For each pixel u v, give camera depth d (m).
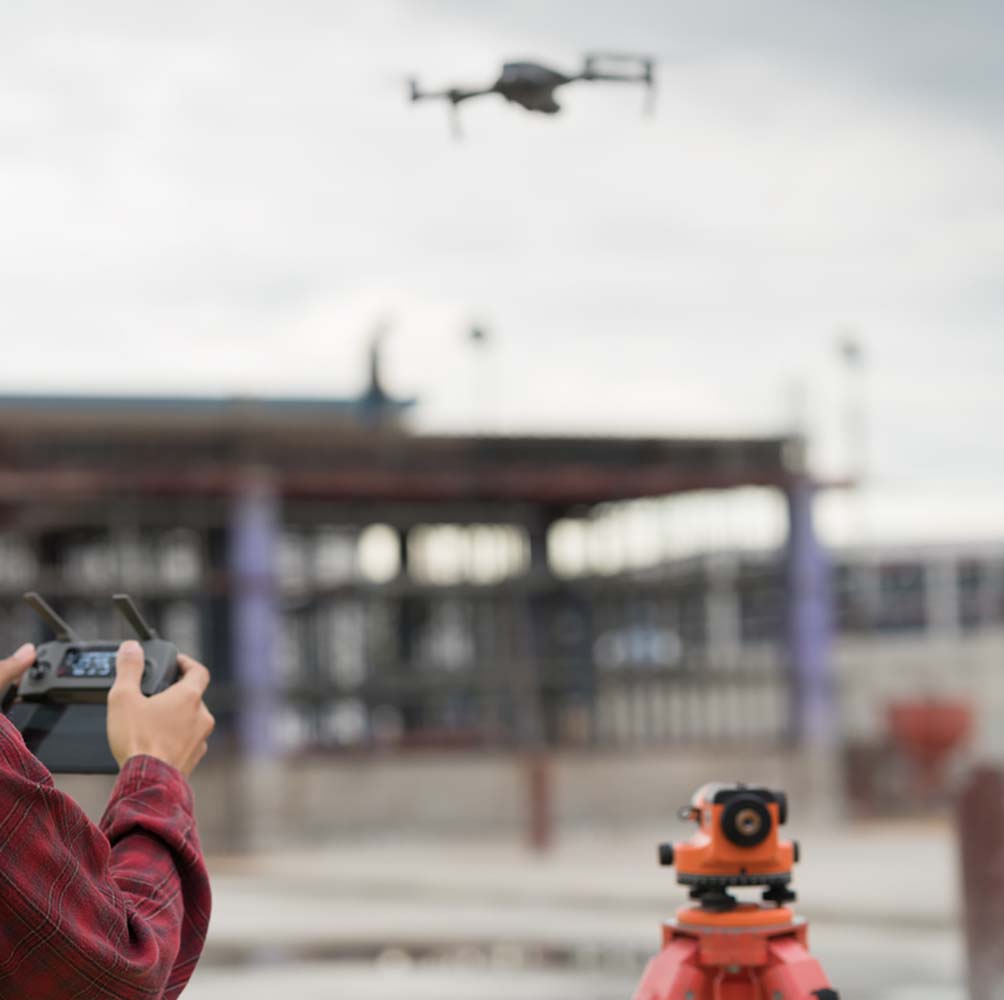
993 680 29.89
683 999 3.37
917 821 26.66
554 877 19.62
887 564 31.28
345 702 26.67
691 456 25.84
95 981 1.85
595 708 26.52
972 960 9.40
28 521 24.59
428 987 12.37
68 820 1.84
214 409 24.02
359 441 24.59
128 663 2.26
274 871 21.31
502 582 25.69
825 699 26.69
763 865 3.42
